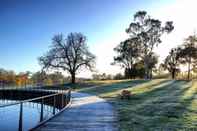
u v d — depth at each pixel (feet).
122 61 236.22
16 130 34.55
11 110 36.37
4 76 240.73
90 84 184.34
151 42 219.41
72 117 44.88
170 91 105.60
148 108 55.83
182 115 45.47
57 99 73.31
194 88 116.88
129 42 223.92
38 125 36.11
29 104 55.83
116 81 191.21
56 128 34.96
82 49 200.95
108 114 48.70
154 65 223.51
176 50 224.33
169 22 217.15
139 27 220.23
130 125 37.22
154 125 36.99
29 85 196.75
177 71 227.20
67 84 195.31
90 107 60.90
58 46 200.13
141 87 133.90
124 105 63.82
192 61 212.23
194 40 209.46
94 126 36.47
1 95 176.45
